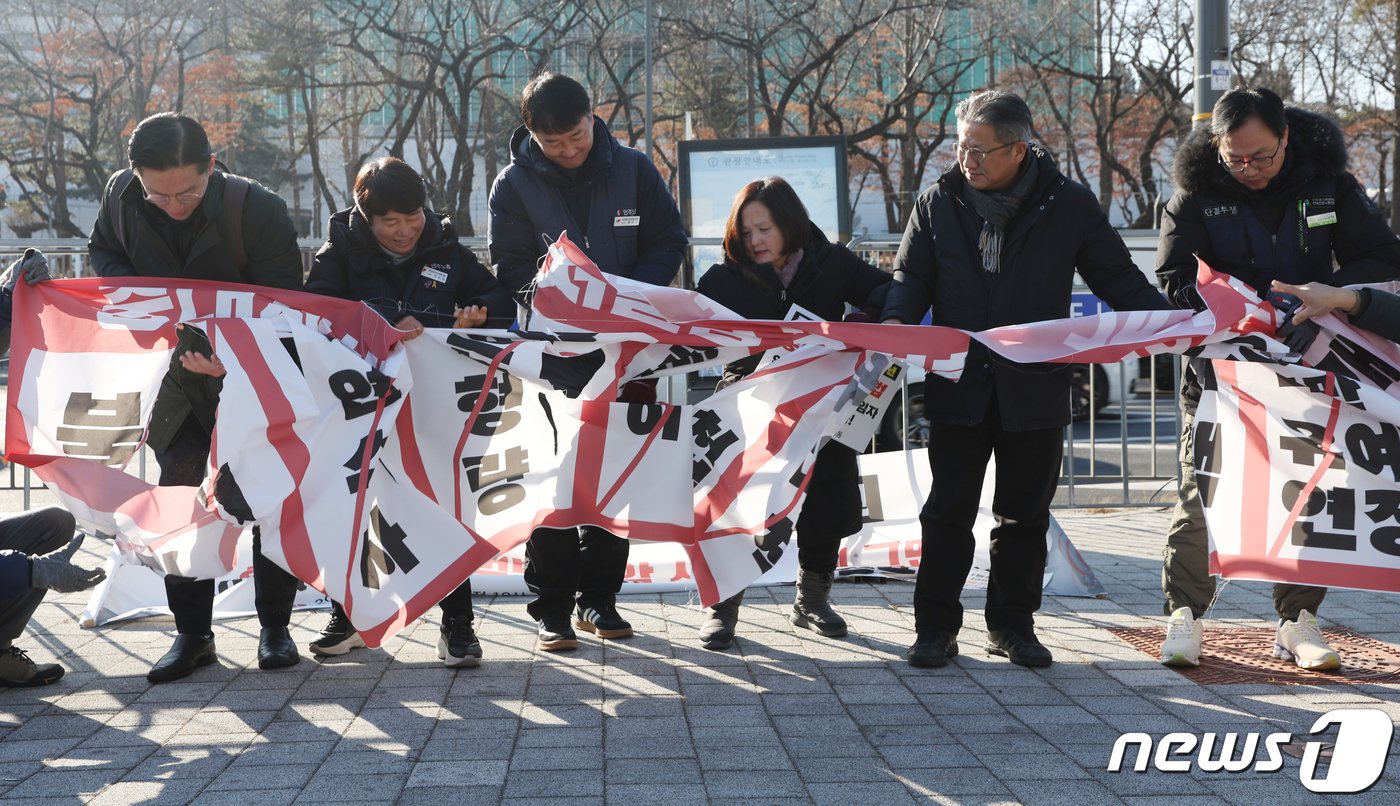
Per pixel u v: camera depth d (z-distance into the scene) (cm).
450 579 395
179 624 432
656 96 3438
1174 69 3231
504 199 475
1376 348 413
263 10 3244
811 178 1075
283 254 431
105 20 3400
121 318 417
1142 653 457
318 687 416
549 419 431
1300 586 443
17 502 764
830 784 324
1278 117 406
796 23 3189
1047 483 437
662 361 434
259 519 384
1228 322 411
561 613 464
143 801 312
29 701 400
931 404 436
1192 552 439
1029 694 406
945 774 331
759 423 429
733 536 425
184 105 3394
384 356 416
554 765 338
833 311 473
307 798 314
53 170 3644
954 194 436
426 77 3334
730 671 436
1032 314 426
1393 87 3269
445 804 310
